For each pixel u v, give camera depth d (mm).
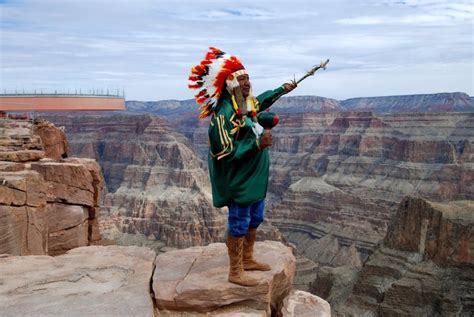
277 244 9781
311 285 91125
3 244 15086
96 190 21547
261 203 7910
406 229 76000
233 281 7730
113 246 10102
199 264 8688
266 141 7102
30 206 16406
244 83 7605
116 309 7094
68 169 19766
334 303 77938
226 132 7371
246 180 7461
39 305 7215
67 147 30250
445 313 62281
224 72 7613
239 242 7691
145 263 9031
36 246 16547
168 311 7621
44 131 27625
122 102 37062
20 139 22609
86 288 7844
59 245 19234
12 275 8414
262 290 7664
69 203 19828
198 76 7926
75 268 8758
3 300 7398
